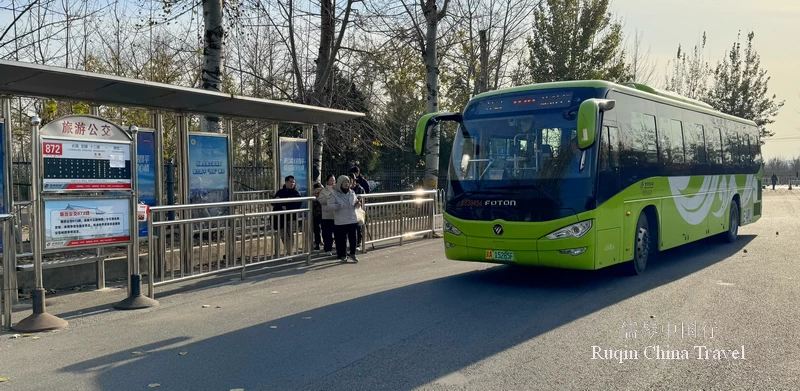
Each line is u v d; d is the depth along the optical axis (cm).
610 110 923
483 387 491
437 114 1017
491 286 933
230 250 1002
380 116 2058
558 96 910
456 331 664
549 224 862
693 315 729
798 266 1095
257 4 1514
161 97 977
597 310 761
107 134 775
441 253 1341
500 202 902
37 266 705
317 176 1759
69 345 631
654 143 1073
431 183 1853
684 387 491
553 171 873
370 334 654
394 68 1872
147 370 545
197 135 1184
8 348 621
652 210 1069
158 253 899
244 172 1485
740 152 1586
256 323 714
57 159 720
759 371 529
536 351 588
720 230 1412
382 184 3123
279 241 1099
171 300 857
